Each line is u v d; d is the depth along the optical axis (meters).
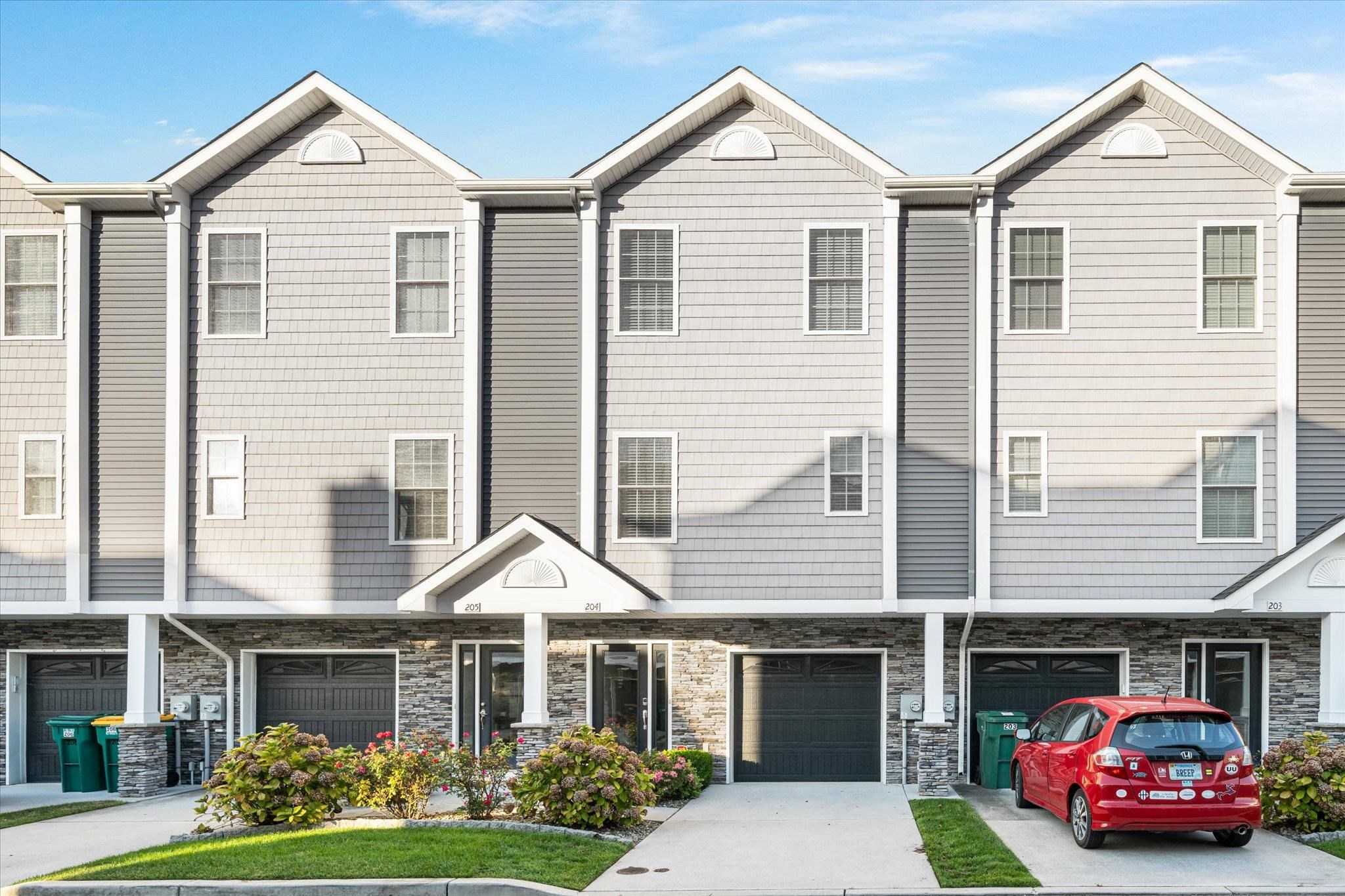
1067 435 18.16
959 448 18.19
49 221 19.03
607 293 18.70
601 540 18.39
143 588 18.58
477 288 18.66
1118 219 18.36
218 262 18.95
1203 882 11.23
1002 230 18.44
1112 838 13.32
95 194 18.48
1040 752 14.62
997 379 18.25
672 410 18.48
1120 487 18.08
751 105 18.78
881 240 18.48
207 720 19.58
